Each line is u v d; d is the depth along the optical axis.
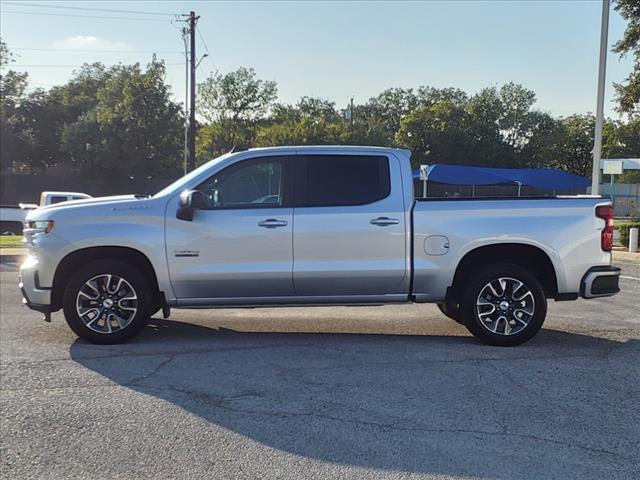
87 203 6.54
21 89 51.06
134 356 6.12
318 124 58.59
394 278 6.53
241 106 55.16
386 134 68.06
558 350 6.46
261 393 5.07
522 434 4.27
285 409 4.71
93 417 4.54
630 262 16.17
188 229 6.39
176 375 5.52
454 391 5.12
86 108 53.94
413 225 6.50
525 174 32.66
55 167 54.28
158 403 4.83
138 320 6.51
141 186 49.09
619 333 7.30
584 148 66.81
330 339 6.91
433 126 62.56
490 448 4.04
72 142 47.12
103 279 6.45
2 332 7.12
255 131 56.94
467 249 6.51
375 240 6.48
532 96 64.25
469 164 62.25
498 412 4.66
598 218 6.61
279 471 3.71
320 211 6.46
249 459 3.88
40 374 5.53
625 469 3.76
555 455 3.95
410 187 6.59
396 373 5.60
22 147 49.38
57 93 57.59
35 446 4.04
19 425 4.38
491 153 61.97
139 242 6.34
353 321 7.95
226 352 6.30
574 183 32.94
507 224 6.52
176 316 8.20
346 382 5.35
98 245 6.36
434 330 7.41
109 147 46.00
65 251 6.34
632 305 9.28
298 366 5.82
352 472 3.70
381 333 7.24
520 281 6.50
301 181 6.55
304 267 6.44
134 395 5.01
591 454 3.96
